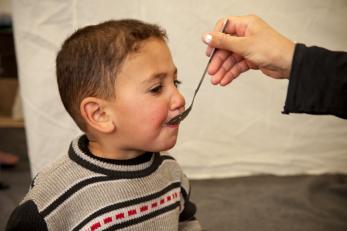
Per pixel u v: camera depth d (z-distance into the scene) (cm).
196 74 115
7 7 188
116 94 59
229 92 118
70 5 102
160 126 60
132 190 62
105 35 60
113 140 63
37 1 102
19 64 108
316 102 63
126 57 58
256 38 67
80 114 64
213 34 68
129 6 106
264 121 123
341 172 131
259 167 129
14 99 199
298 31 115
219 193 119
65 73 63
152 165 66
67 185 61
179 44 111
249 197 117
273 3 112
